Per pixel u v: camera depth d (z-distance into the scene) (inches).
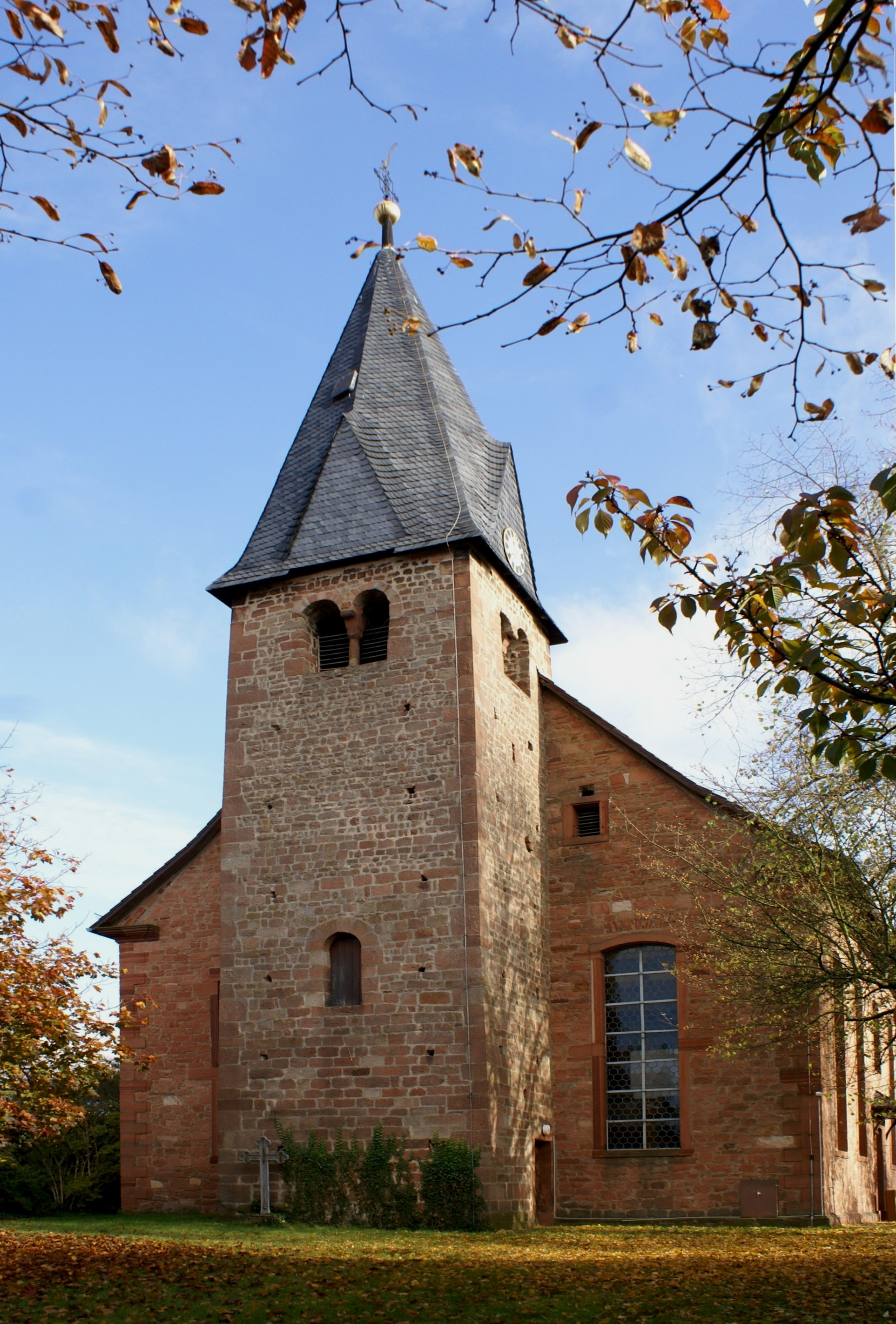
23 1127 667.4
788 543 367.6
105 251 276.8
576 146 277.9
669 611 410.9
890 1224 908.0
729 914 818.2
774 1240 725.3
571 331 309.4
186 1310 478.3
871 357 325.4
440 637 899.4
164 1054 983.0
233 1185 850.8
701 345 313.1
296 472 1024.2
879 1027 790.5
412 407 1019.3
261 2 278.1
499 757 914.7
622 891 968.3
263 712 941.8
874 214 290.2
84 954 710.5
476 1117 800.9
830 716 400.2
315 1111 840.3
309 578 956.6
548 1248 675.4
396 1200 800.9
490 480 1021.2
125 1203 959.6
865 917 719.1
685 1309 477.4
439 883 852.0
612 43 272.2
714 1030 912.3
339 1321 458.6
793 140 304.5
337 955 874.8
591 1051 942.4
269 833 911.7
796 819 747.4
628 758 995.3
